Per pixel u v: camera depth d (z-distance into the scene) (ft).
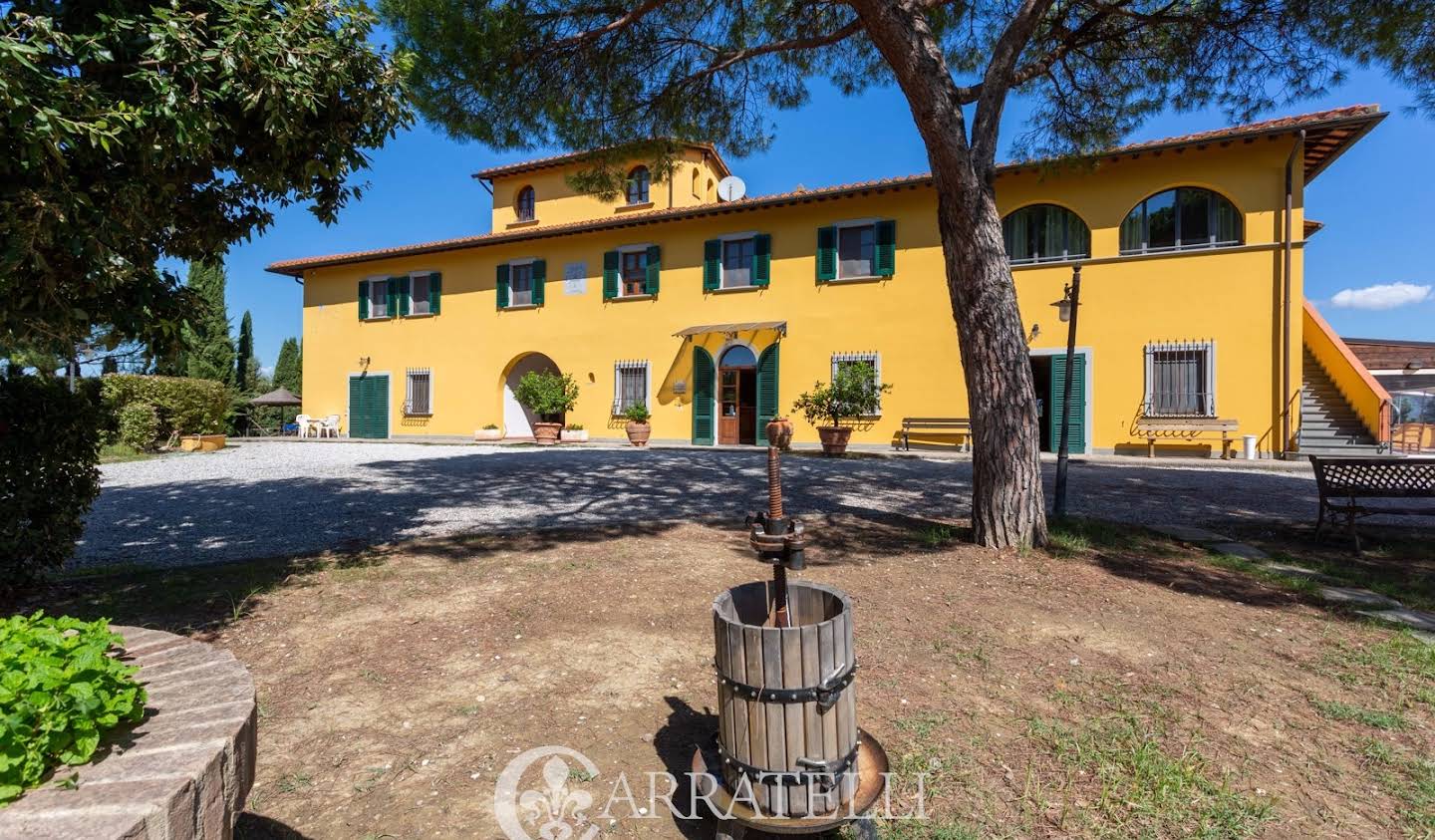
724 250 56.29
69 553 14.62
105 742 4.36
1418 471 19.19
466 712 9.34
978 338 17.61
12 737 3.81
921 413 49.03
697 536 19.70
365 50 12.48
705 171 69.87
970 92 19.89
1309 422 41.50
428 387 66.74
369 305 69.77
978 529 17.88
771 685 6.31
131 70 9.99
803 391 52.70
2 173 8.68
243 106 10.73
